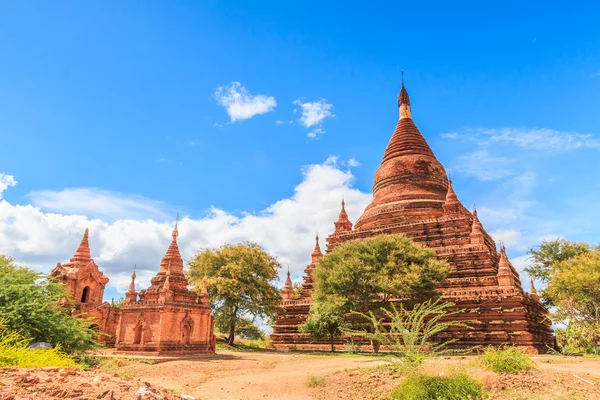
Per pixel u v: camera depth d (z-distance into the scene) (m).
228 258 50.50
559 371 19.50
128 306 35.09
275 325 50.50
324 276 40.28
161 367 26.56
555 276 44.56
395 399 16.95
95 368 22.00
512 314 38.84
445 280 43.22
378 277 37.12
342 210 61.12
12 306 19.67
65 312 23.62
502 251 42.88
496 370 19.48
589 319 40.97
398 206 53.78
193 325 35.62
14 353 14.57
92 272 48.38
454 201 51.03
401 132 62.75
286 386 20.56
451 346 39.16
